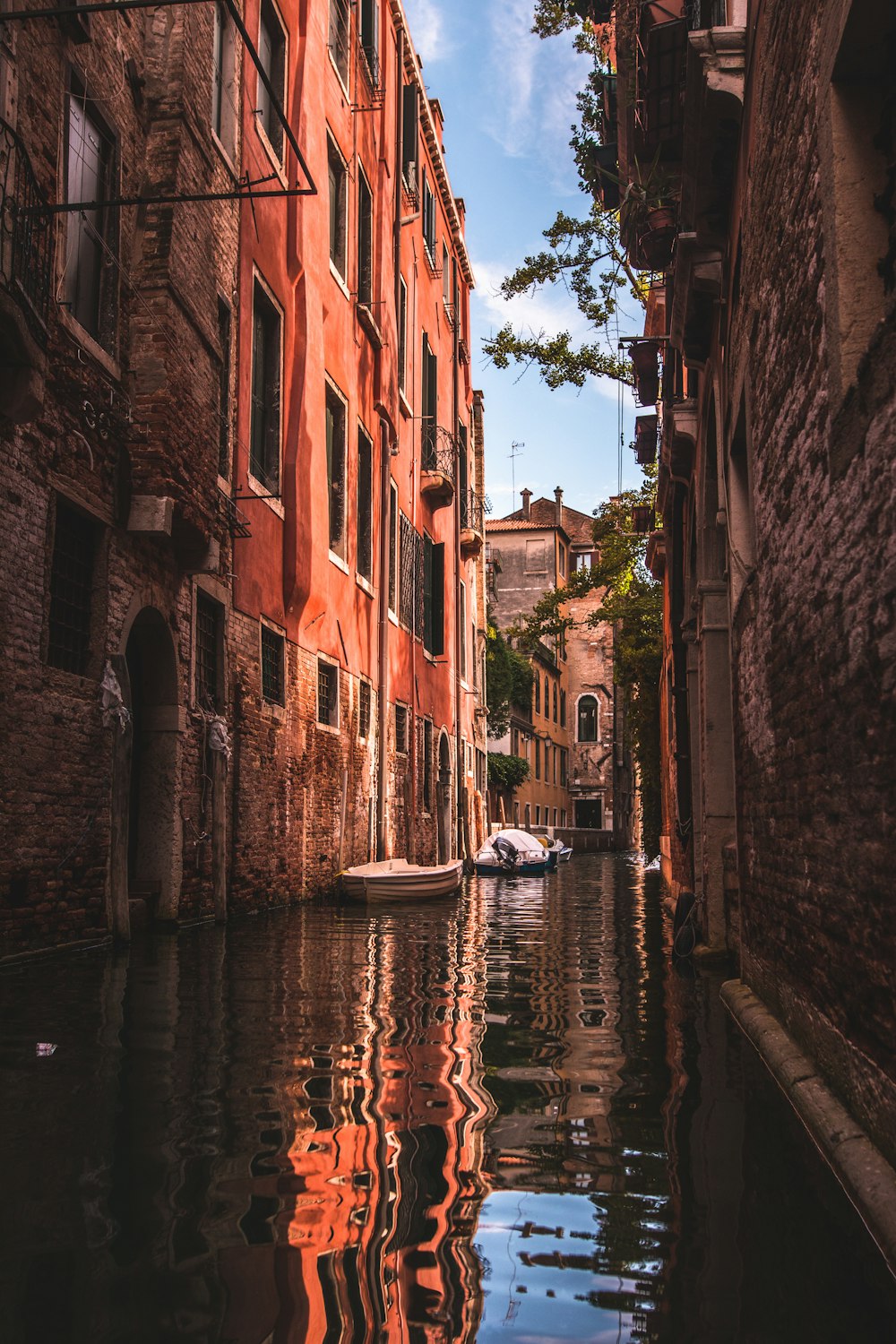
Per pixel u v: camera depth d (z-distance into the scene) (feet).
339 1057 15.29
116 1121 11.68
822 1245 8.42
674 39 29.89
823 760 12.84
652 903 54.65
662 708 66.85
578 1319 7.01
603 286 43.70
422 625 75.25
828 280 12.30
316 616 49.21
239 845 39.01
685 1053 16.15
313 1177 9.81
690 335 28.02
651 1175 10.16
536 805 152.66
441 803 84.07
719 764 29.48
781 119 15.79
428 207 81.82
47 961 24.82
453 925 40.11
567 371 47.70
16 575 23.99
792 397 14.85
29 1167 9.99
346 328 55.26
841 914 11.85
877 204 11.80
